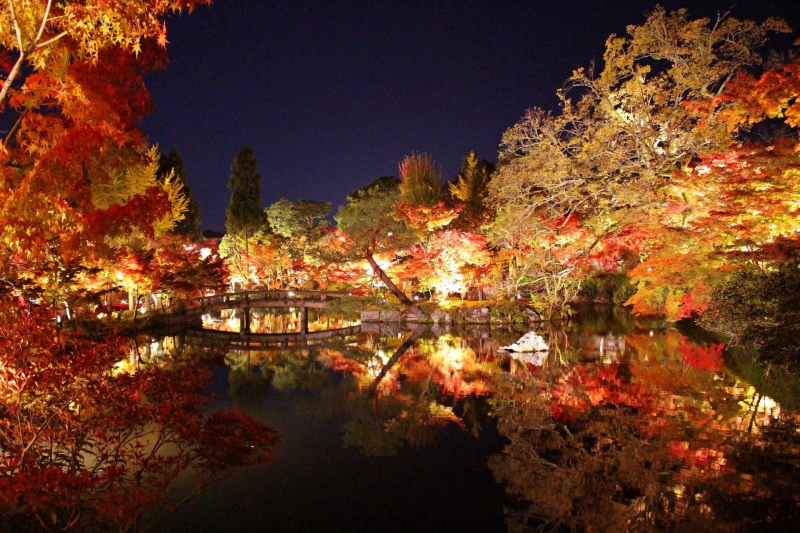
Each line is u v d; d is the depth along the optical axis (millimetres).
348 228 27312
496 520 6434
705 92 19750
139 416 5500
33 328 5094
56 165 5566
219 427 5938
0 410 5367
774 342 11398
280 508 6750
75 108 5859
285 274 40344
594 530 6031
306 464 8242
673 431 8961
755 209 14266
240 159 38000
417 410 11312
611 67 21000
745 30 18781
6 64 6445
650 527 5914
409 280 30859
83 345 5609
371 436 9609
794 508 6262
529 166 22484
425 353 18781
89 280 20109
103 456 5484
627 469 7480
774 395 11055
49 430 5223
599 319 26812
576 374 13953
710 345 17391
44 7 5484
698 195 18078
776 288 11906
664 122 20516
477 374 14867
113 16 5207
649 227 20141
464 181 37781
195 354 19125
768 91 13289
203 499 6949
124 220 6277
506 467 8047
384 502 6973
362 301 28578
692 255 16828
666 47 19609
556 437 9188
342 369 16125
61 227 5754
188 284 24344
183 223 36312
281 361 17766
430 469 8070
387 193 37406
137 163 7297
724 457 7777
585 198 23109
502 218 24016
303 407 11672
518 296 28562
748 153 14500
